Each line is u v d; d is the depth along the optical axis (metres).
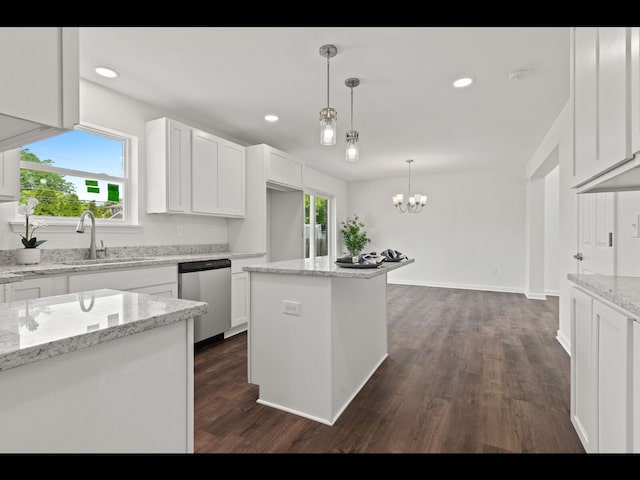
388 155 5.18
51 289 2.05
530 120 3.64
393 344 3.21
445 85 2.80
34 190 2.58
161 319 0.84
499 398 2.13
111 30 2.04
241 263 3.52
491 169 6.27
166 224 3.40
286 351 2.01
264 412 1.98
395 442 1.68
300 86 2.82
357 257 2.21
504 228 6.19
